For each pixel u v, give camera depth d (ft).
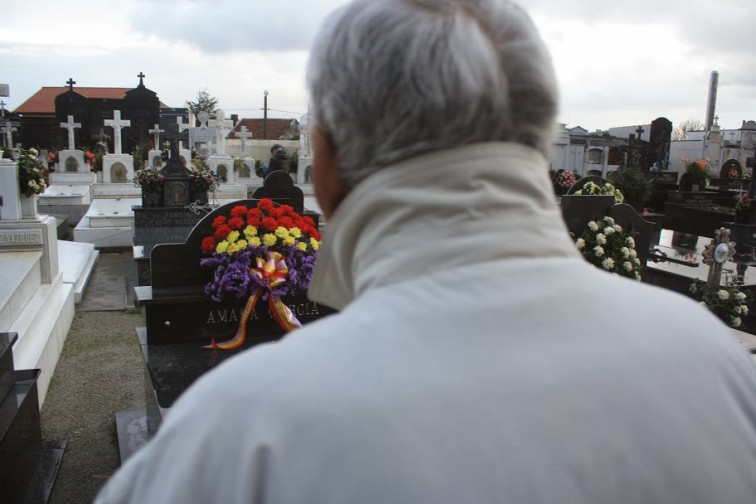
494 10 2.46
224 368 2.17
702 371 2.28
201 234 12.71
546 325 2.15
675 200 46.80
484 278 2.18
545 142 2.46
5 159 19.06
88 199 43.60
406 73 2.21
